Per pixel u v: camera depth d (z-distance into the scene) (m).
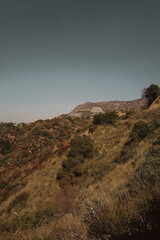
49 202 13.91
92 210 3.17
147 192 2.45
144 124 15.09
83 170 16.42
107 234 2.17
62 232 3.34
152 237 1.64
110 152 16.91
